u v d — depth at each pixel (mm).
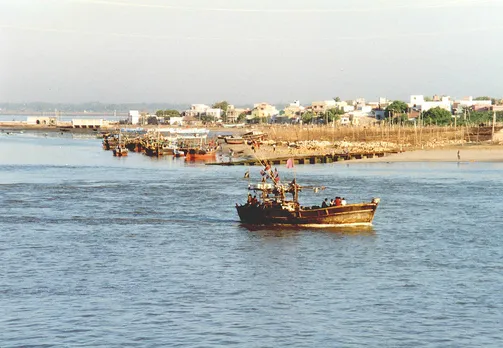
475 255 126562
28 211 181125
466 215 169000
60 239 142750
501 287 106000
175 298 101188
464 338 85812
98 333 87688
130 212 178500
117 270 117062
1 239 142750
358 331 88062
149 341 85125
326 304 98250
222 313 94750
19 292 104250
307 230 150750
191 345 83812
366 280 110250
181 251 131250
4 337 86562
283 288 106000
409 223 158125
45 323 91125
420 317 92875
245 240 141250
